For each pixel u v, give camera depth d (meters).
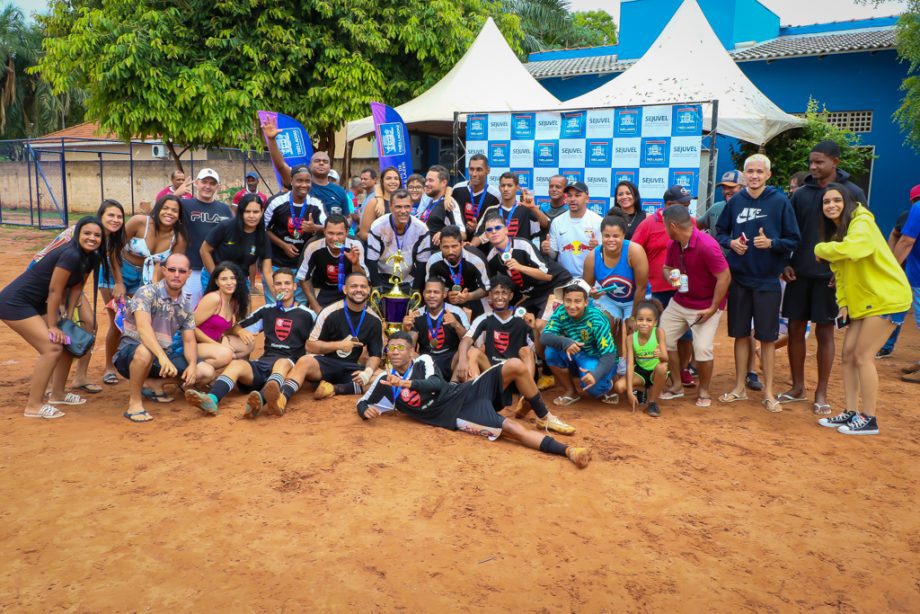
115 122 14.88
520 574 3.47
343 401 6.45
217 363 6.27
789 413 6.29
